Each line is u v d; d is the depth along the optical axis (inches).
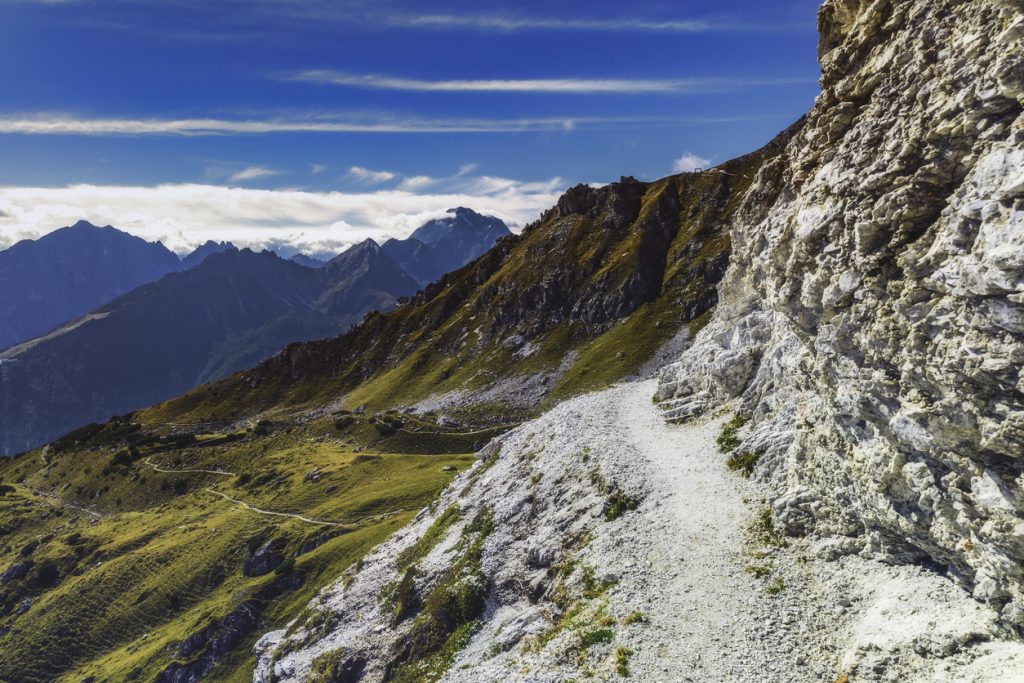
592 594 1504.7
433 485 5940.0
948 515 976.3
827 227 1190.9
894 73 1079.0
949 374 868.0
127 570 6289.4
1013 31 767.1
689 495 1761.8
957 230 844.0
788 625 1171.9
